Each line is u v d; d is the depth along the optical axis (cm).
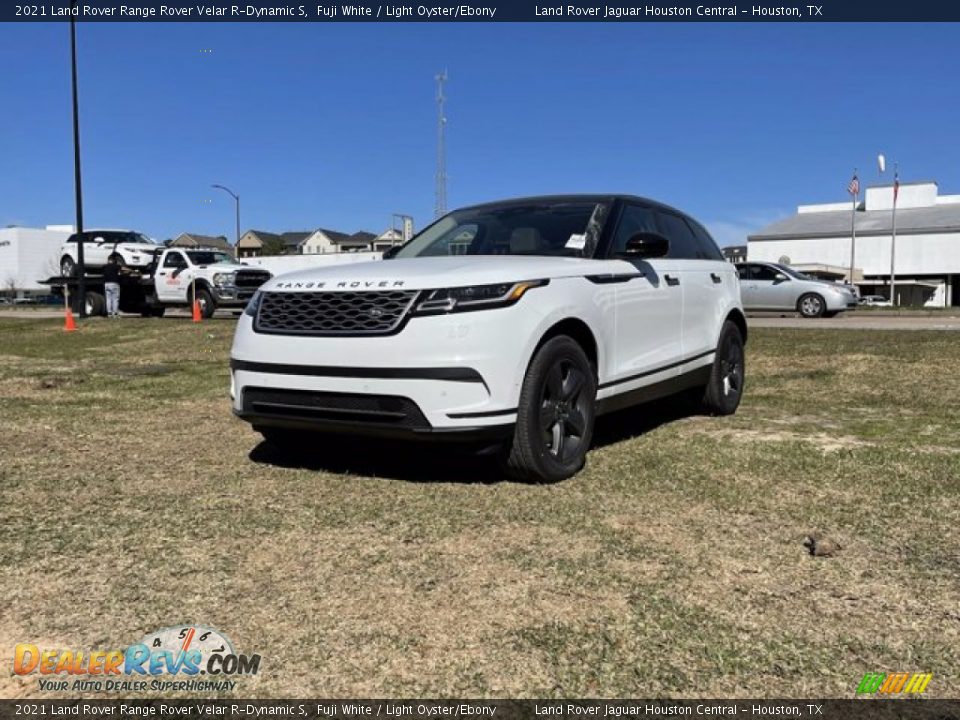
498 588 287
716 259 652
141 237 2680
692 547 325
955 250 7244
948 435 523
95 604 278
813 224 8381
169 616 268
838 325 1594
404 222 3312
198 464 466
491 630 256
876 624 260
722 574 298
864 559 312
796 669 233
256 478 434
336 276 430
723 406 613
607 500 388
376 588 288
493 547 326
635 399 511
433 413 387
